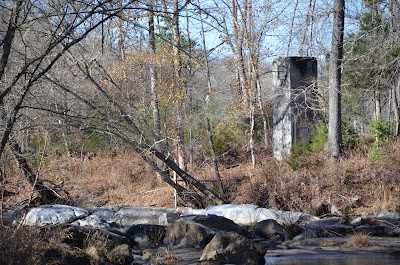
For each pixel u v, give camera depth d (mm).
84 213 17312
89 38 18672
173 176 24250
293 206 20547
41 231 11922
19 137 14172
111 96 18547
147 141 20094
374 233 16516
